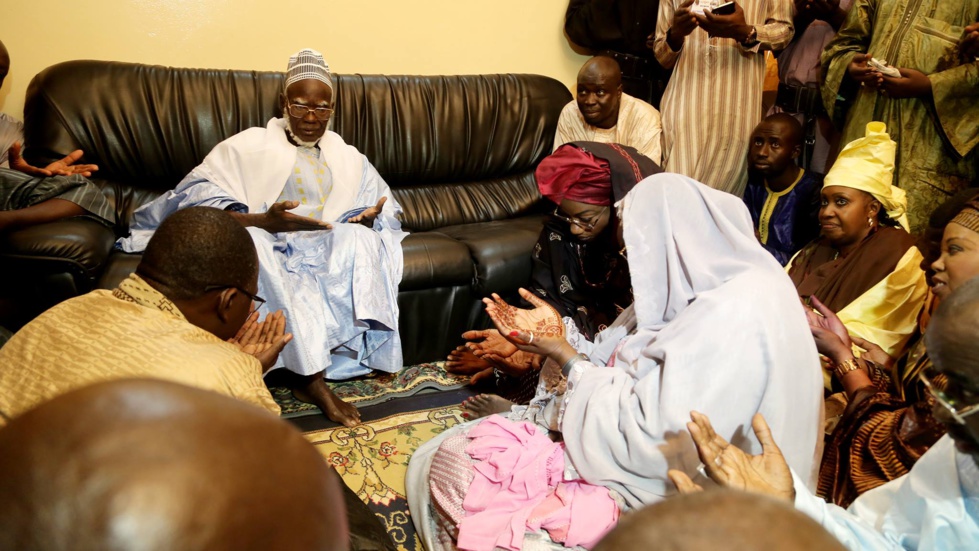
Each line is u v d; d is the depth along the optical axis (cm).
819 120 347
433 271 282
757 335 148
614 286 251
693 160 331
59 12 309
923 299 216
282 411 247
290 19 345
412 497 194
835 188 229
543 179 229
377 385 271
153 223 277
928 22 284
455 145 364
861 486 150
